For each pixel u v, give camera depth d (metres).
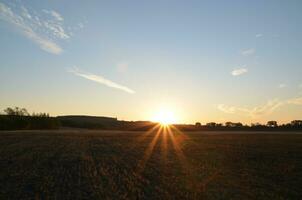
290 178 19.44
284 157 30.53
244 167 23.94
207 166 24.42
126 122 166.12
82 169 22.88
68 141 54.56
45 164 25.55
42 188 16.27
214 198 14.14
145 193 15.09
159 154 33.59
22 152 35.03
